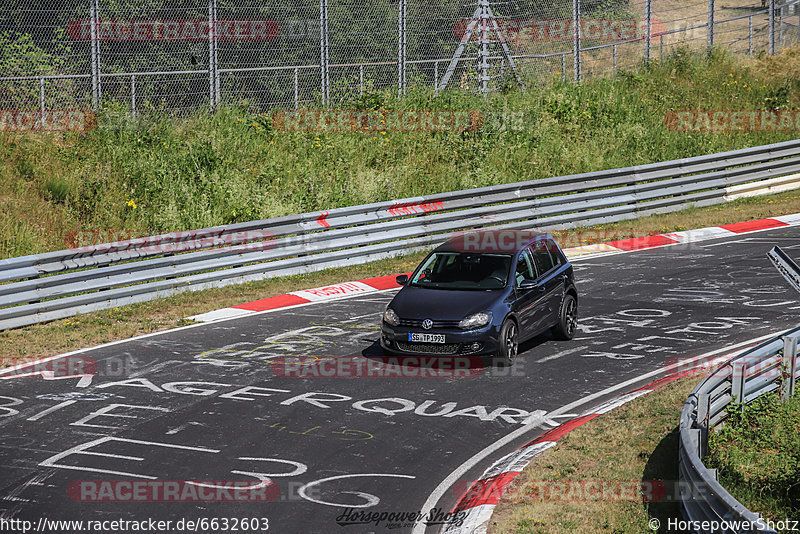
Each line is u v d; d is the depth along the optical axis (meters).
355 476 22.52
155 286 42.47
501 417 26.89
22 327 37.88
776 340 26.73
